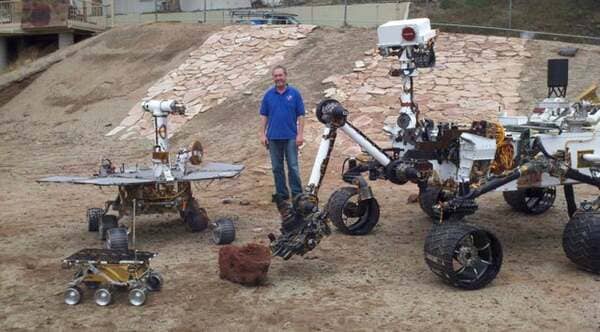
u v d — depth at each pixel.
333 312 5.17
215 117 15.41
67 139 16.38
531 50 16.25
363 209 7.59
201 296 5.56
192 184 10.87
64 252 7.05
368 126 13.20
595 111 7.11
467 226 5.55
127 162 13.46
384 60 16.14
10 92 21.78
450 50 16.52
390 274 6.10
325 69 16.36
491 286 5.72
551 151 6.33
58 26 25.98
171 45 20.69
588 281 5.80
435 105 13.84
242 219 8.43
